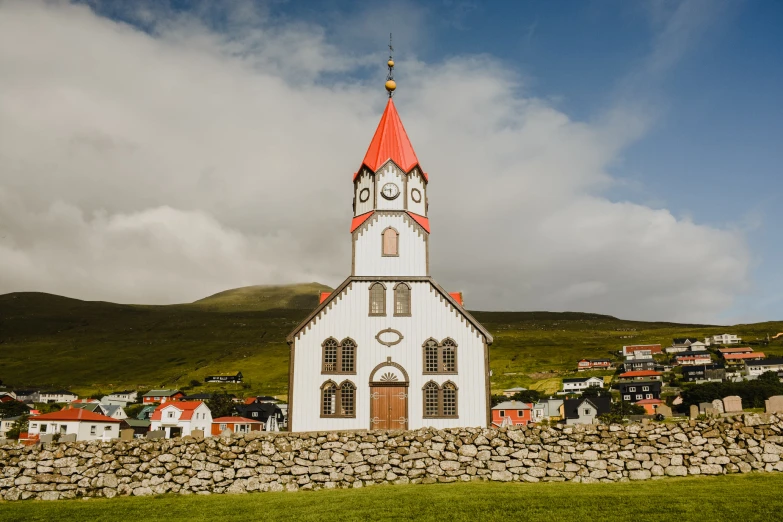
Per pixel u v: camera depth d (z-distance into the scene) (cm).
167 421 11875
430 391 4319
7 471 2944
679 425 2870
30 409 17512
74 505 2755
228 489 2934
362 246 4597
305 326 4400
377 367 4334
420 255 4584
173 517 2473
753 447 2781
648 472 2816
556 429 2947
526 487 2755
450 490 2739
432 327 4409
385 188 4728
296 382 4306
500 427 3048
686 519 2114
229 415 14400
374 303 4459
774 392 14000
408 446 3017
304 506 2558
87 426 9769
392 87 5200
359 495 2714
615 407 14638
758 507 2197
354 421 4253
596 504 2358
